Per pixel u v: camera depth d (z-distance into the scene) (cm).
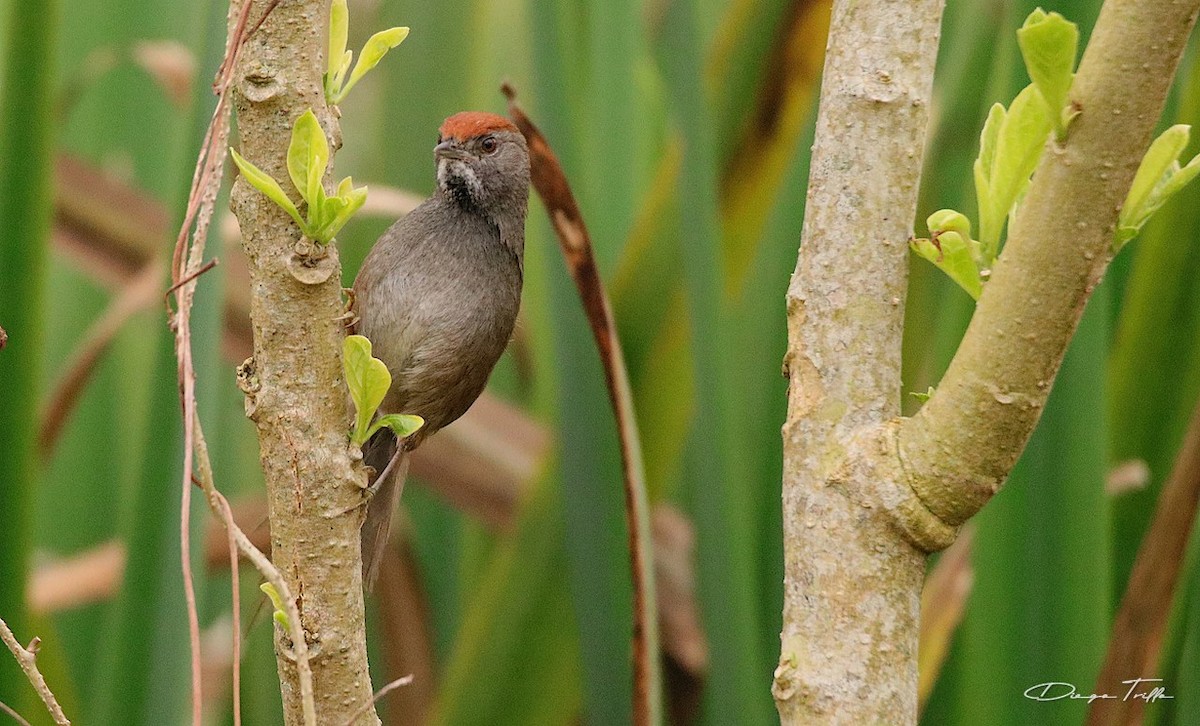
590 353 732
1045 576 709
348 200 362
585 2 871
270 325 377
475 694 753
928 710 833
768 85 765
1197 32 811
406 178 959
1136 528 782
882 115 360
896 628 349
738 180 775
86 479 1036
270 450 384
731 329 762
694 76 684
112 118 1070
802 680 350
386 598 927
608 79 870
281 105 367
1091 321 693
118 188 877
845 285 360
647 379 744
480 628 756
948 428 342
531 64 795
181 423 699
